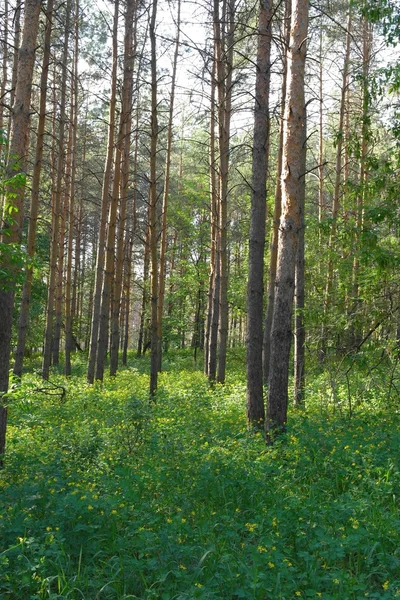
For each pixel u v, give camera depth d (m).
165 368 29.97
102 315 19.23
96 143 32.19
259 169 11.49
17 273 8.28
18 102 9.66
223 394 16.34
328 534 5.74
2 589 5.04
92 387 18.17
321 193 24.59
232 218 36.34
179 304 36.31
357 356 11.12
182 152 36.44
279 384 9.79
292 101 9.66
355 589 4.84
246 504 6.92
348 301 11.67
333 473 7.60
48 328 19.45
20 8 10.40
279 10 14.65
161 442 9.02
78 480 7.45
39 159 14.94
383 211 9.61
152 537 5.57
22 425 12.47
